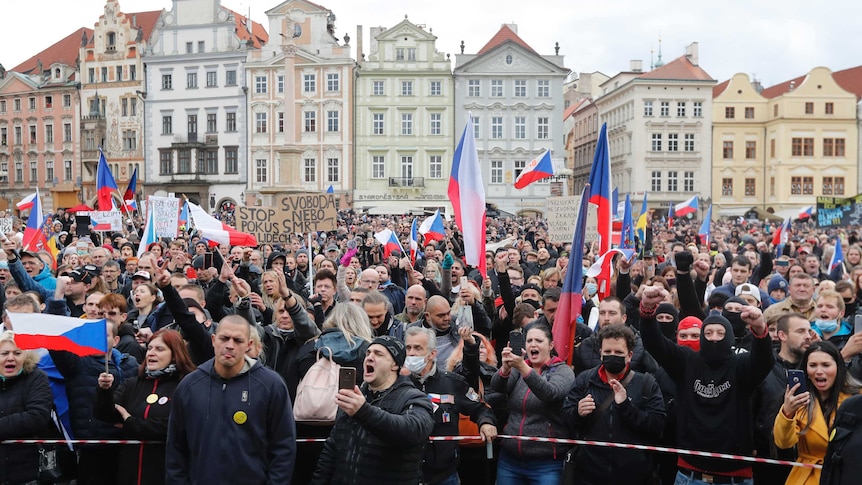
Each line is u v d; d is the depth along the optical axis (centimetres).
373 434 596
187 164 8156
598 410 737
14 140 8912
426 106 7894
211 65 8094
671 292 1205
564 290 835
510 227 4512
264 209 1578
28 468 740
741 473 713
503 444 770
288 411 641
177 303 791
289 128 6750
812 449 673
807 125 8294
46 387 738
